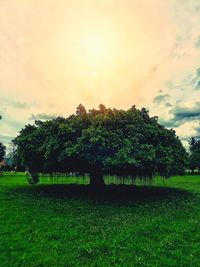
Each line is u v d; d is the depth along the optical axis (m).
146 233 17.19
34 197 27.19
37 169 32.66
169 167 27.52
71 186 35.03
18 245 14.70
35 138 30.45
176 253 14.21
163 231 17.89
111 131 26.23
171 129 32.53
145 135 28.30
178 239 16.34
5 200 25.30
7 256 13.43
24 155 30.91
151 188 34.84
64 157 26.33
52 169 31.02
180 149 31.55
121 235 16.59
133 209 23.38
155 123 32.06
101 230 17.50
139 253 14.19
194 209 24.81
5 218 19.69
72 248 14.52
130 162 24.12
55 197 27.30
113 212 22.20
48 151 26.92
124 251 14.32
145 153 25.75
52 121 30.70
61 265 12.69
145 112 32.59
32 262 12.85
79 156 25.78
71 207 23.36
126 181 39.44
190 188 39.94
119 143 25.38
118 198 27.31
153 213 22.36
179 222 20.14
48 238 15.92
